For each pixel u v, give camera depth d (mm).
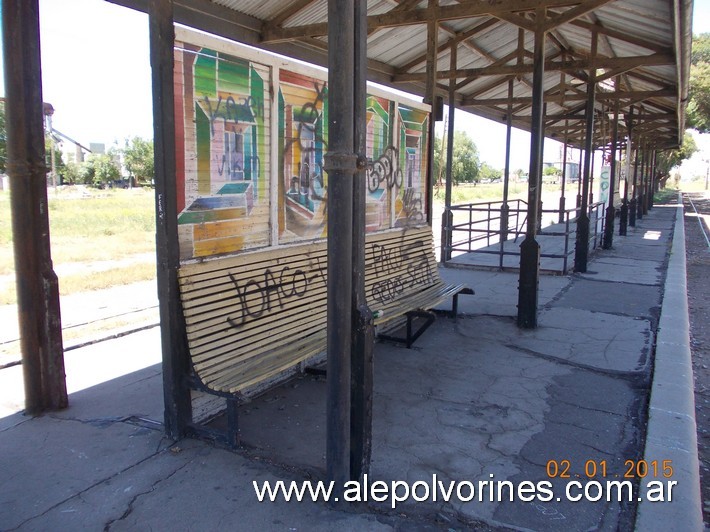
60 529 2682
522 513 2869
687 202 44500
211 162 3744
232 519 2775
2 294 8125
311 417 3988
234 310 3836
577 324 6617
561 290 8672
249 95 4027
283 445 3547
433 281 6719
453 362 5238
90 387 4570
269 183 4273
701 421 4492
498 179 86375
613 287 8898
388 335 5949
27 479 3119
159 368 5070
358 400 2887
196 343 3523
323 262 4824
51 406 4055
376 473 3227
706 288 10188
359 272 2818
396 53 9188
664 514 2834
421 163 6773
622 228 17188
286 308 4309
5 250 12422
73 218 19797
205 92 3662
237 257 3936
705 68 36125
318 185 4832
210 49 3674
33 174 3783
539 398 4391
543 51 6223
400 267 6176
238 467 3262
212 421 3879
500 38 10195
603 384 4707
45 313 3947
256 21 7129
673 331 6160
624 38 8570
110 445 3516
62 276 9461
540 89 6230
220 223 3840
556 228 19703
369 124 5625
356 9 2645
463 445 3592
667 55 8250
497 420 3977
